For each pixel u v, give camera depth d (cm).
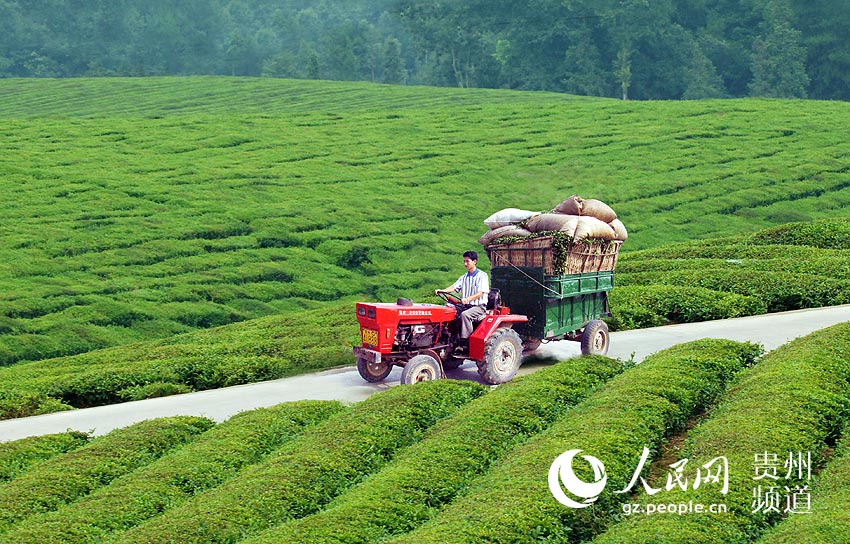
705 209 4900
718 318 2261
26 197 4453
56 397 1797
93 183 4725
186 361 1942
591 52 10294
